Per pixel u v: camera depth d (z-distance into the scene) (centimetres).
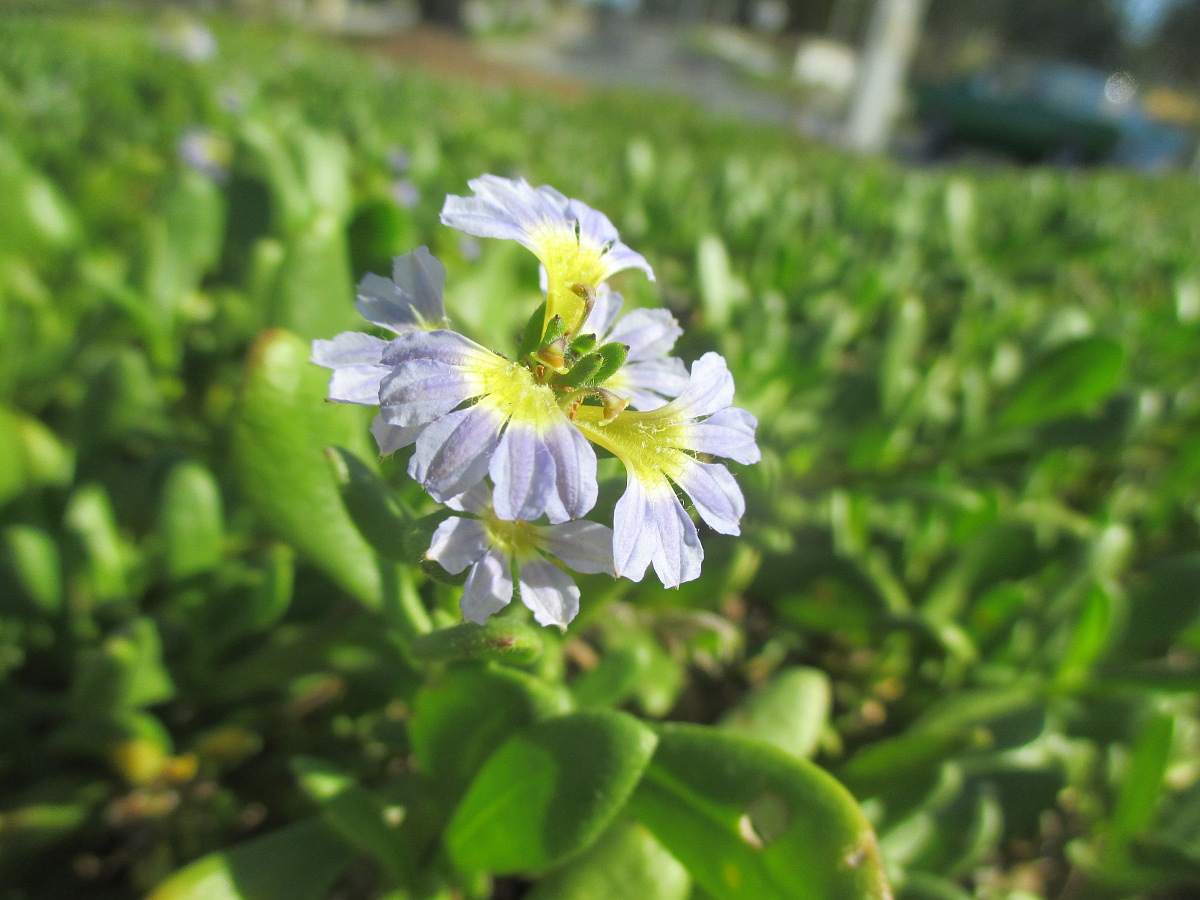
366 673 14
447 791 12
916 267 35
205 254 22
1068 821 19
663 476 8
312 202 23
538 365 8
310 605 16
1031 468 22
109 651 13
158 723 14
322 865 11
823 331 22
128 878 15
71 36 62
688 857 10
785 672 14
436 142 43
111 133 37
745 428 9
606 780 9
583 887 11
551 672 12
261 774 16
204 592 15
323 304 14
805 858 10
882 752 14
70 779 15
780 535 18
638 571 8
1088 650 17
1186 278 35
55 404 22
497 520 9
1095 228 41
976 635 18
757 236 32
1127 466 28
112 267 25
